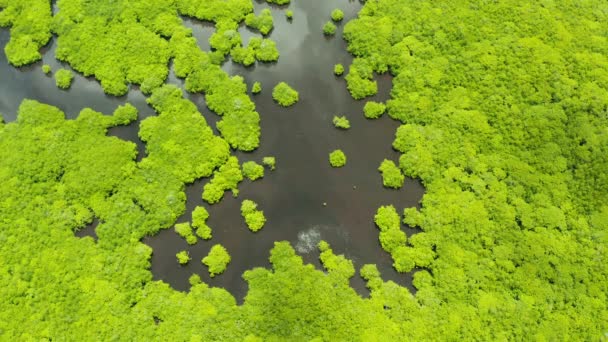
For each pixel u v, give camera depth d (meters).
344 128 49.16
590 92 47.94
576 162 45.66
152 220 44.41
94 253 42.62
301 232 45.41
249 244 44.84
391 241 44.34
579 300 41.34
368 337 40.03
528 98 48.22
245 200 46.00
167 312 41.03
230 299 41.81
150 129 47.31
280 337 40.22
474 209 44.44
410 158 46.88
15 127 46.97
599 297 41.50
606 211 43.81
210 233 44.81
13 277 41.44
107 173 45.22
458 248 43.34
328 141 48.88
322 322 40.72
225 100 48.81
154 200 44.84
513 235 43.53
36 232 43.03
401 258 43.59
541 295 41.50
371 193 46.91
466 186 45.59
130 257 42.81
